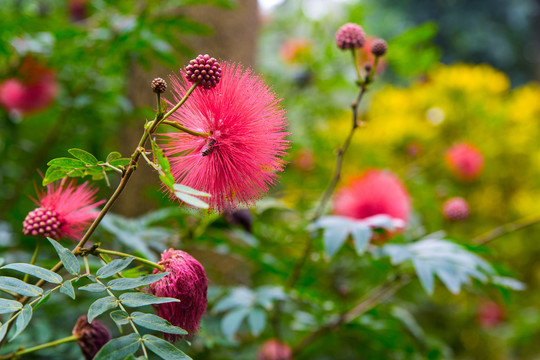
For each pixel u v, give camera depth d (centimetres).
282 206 70
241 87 44
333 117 139
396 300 102
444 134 160
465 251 65
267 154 44
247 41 88
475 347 146
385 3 358
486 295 78
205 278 44
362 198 70
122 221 63
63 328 67
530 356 156
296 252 80
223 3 72
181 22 71
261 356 82
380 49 62
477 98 156
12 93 84
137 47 71
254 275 101
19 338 60
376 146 144
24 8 102
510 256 157
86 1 93
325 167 126
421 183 120
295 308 86
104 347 39
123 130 90
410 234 82
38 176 93
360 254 61
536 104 158
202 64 42
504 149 158
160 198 72
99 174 46
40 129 108
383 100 161
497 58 367
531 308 148
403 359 81
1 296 57
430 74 160
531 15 369
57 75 87
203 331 67
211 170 44
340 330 81
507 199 160
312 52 132
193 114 44
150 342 40
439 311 140
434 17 367
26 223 46
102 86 98
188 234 69
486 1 365
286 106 125
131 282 41
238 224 68
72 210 47
